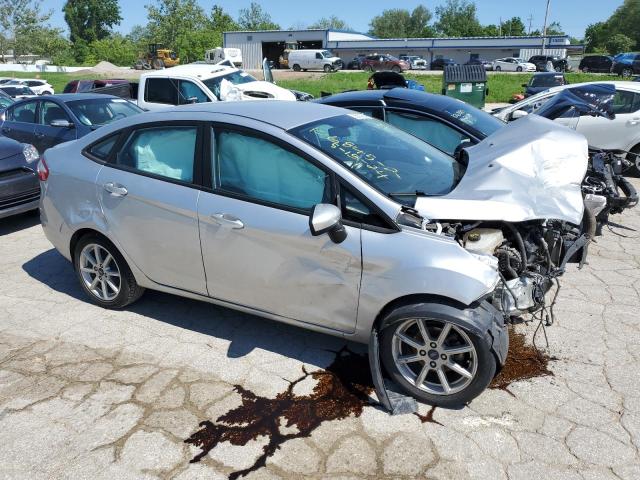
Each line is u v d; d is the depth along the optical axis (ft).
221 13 264.52
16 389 10.81
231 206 11.18
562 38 182.39
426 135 19.15
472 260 9.40
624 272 16.05
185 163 11.94
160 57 185.68
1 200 19.43
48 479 8.58
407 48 198.59
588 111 19.94
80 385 10.93
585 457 8.86
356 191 10.16
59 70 183.93
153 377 11.17
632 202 17.76
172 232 12.00
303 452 9.08
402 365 10.32
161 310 14.08
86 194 13.20
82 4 315.17
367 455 8.99
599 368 11.27
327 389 10.73
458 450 9.06
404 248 9.68
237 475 8.63
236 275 11.46
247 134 11.30
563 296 14.53
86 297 14.90
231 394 10.61
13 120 29.73
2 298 14.87
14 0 196.13
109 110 29.40
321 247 10.30
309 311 10.95
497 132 14.02
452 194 10.51
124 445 9.27
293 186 10.75
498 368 9.96
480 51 194.80
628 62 135.23
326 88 100.63
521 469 8.63
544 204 10.16
